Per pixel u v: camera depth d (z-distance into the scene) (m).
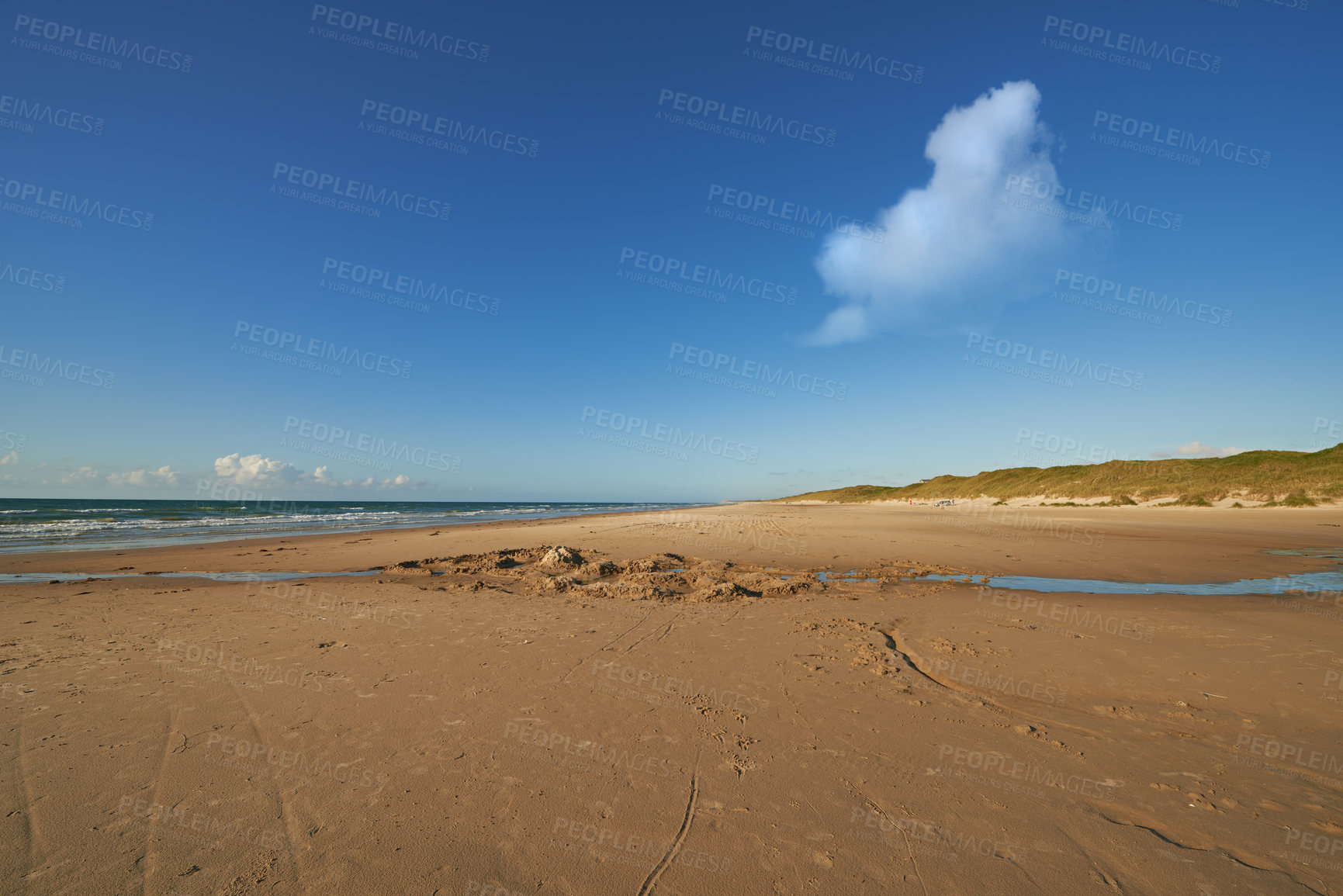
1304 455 34.06
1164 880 2.56
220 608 8.12
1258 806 3.18
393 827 2.91
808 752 3.80
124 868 2.58
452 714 4.34
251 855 2.68
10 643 6.26
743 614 7.89
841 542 16.92
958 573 11.58
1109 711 4.55
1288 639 6.56
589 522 27.97
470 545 16.12
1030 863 2.67
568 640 6.46
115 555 13.98
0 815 3.00
